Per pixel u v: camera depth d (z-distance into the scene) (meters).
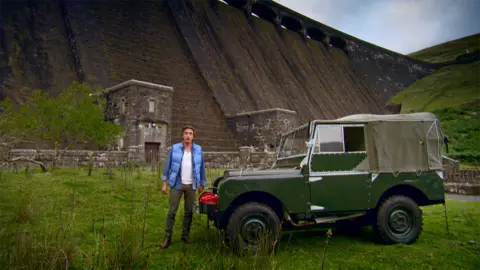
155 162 16.31
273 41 57.00
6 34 23.31
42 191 7.66
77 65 25.06
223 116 30.52
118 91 20.11
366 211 4.83
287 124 26.38
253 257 3.74
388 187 4.77
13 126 12.01
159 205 7.42
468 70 72.00
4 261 3.15
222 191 4.34
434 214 7.33
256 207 4.32
